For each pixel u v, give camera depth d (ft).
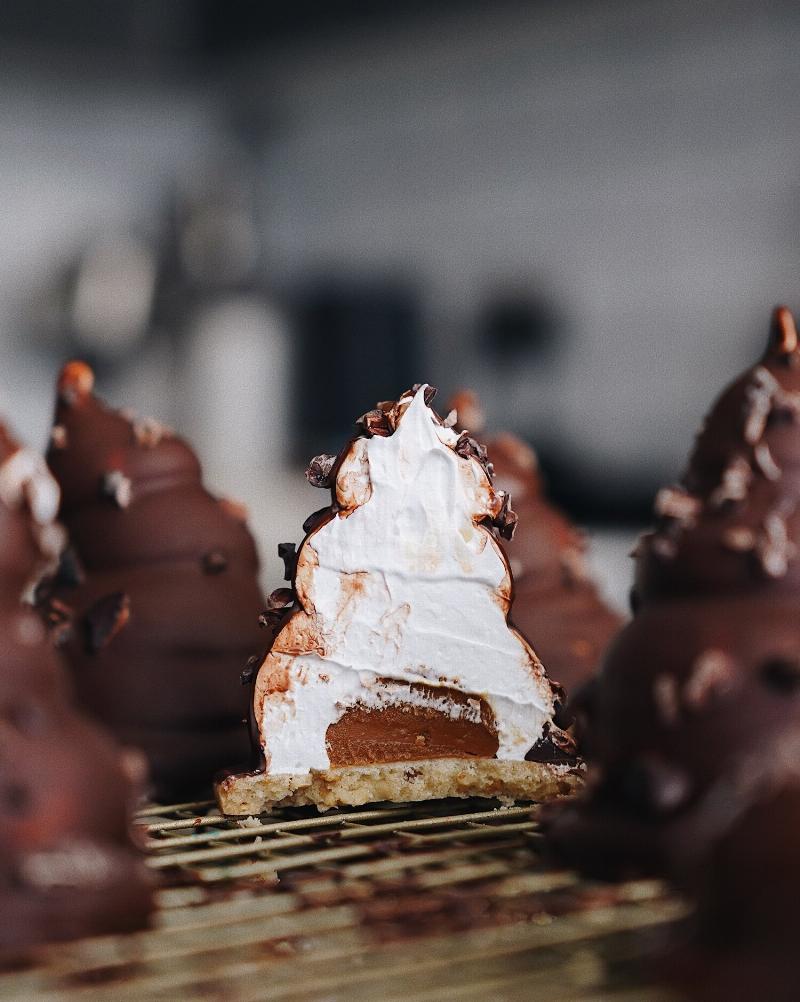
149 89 3.35
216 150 3.64
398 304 3.52
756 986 1.07
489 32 2.92
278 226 3.66
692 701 1.21
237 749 1.44
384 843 1.29
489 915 1.16
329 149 3.61
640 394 3.21
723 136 3.03
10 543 1.21
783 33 2.88
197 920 1.17
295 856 1.27
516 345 3.36
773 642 1.21
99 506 1.48
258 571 1.51
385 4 2.85
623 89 3.14
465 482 1.41
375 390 3.57
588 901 1.18
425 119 3.44
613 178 3.19
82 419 1.49
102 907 1.15
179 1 3.15
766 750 1.18
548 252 3.31
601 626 1.57
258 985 1.08
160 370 3.40
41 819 1.15
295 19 2.98
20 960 1.12
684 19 2.86
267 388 3.49
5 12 2.90
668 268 3.14
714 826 1.17
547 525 1.58
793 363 1.30
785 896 1.08
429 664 1.40
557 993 1.07
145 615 1.44
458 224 3.43
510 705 1.41
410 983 1.08
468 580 1.41
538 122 3.28
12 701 1.18
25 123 3.41
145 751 1.43
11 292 3.44
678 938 1.10
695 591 1.25
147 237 3.49
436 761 1.41
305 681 1.40
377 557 1.40
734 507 1.26
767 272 3.02
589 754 1.27
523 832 1.31
